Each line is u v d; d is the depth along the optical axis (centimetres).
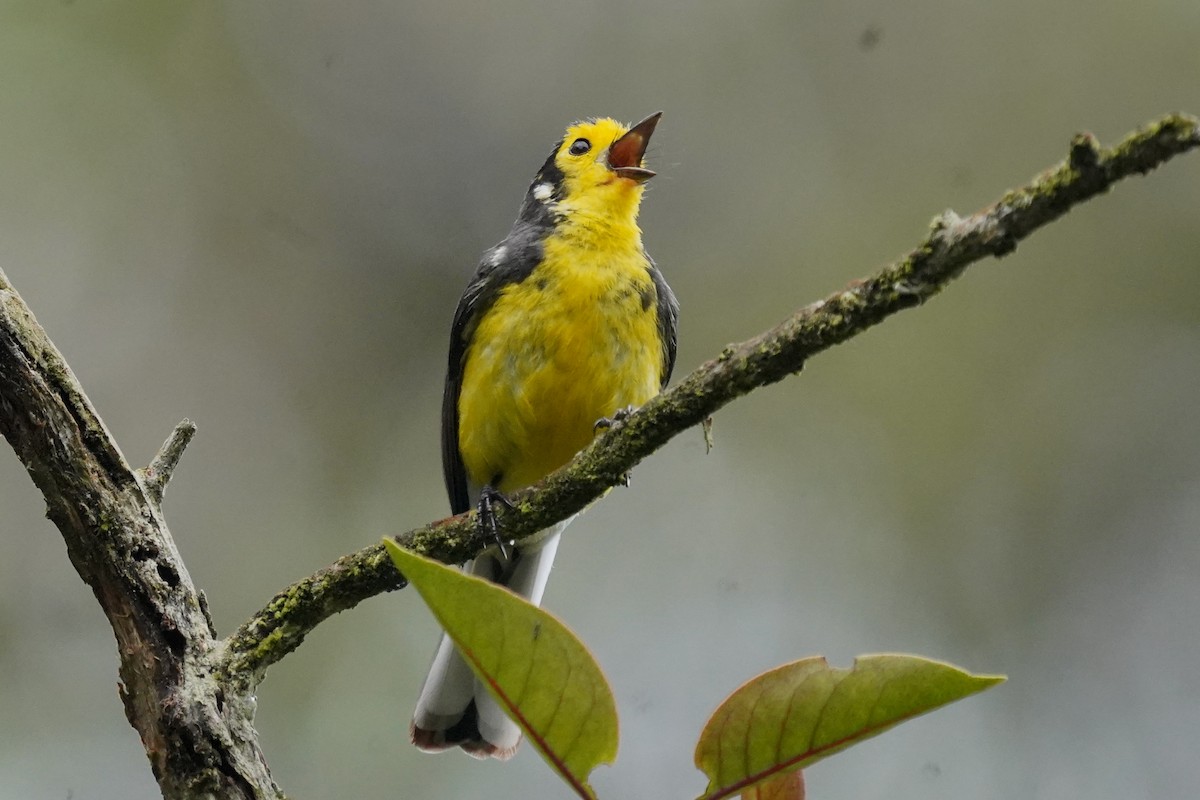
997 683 328
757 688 337
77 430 545
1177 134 423
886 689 332
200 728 525
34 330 549
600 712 326
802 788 358
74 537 543
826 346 534
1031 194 457
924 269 491
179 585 549
